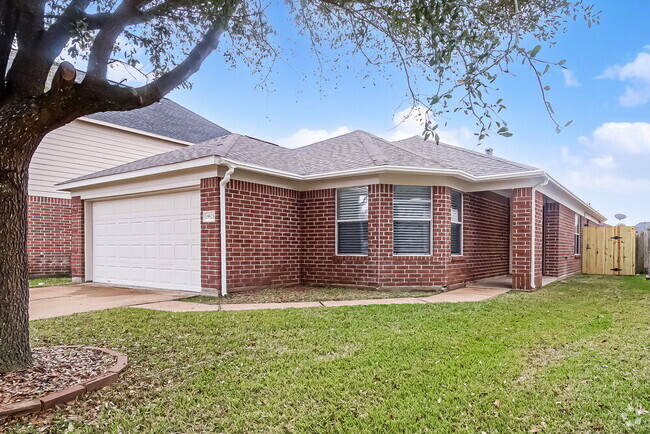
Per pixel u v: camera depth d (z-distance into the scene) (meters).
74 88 3.37
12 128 3.30
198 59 4.12
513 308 6.91
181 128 18.00
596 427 2.74
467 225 10.51
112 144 14.56
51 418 2.91
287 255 10.03
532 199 9.49
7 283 3.56
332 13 5.13
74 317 6.15
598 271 15.12
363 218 9.61
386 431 2.74
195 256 8.88
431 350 4.43
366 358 4.15
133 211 10.23
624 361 4.02
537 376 3.66
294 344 4.69
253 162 9.11
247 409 3.08
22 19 3.47
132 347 4.59
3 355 3.54
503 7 3.48
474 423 2.83
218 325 5.59
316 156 11.65
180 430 2.79
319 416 2.95
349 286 9.65
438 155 11.73
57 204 13.01
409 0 3.98
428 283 9.32
